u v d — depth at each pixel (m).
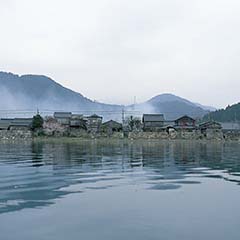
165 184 15.96
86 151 38.56
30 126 84.81
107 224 9.69
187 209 11.29
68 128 85.88
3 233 9.02
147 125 86.81
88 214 10.70
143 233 9.02
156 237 8.74
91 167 22.62
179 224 9.71
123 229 9.30
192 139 75.62
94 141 66.94
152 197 13.09
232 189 14.69
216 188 14.94
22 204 11.95
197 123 95.94
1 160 27.34
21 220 10.09
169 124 88.50
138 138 76.00
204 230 9.26
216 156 32.19
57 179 17.39
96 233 9.01
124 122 92.06
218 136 79.19
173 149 43.50
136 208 11.43
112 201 12.38
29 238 8.69
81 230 9.23
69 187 15.13
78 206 11.68
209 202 12.27
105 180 17.11
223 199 12.72
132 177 18.14
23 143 60.09
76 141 66.81
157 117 88.44
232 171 20.75
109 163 25.22
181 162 26.14
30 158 29.19
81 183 16.19
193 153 36.03
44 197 13.04
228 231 9.18
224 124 92.88
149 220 10.09
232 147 49.22
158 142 65.38
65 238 8.68
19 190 14.45
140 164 24.55
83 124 87.81
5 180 17.08
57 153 35.25
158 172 20.23
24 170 20.97
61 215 10.58
